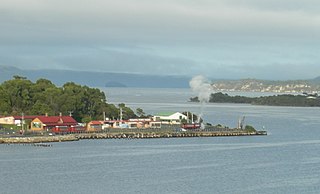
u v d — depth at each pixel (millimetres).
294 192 175500
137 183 184000
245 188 179875
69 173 199750
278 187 182125
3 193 168375
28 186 177875
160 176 196625
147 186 179625
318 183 188875
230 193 172875
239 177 197500
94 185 180125
